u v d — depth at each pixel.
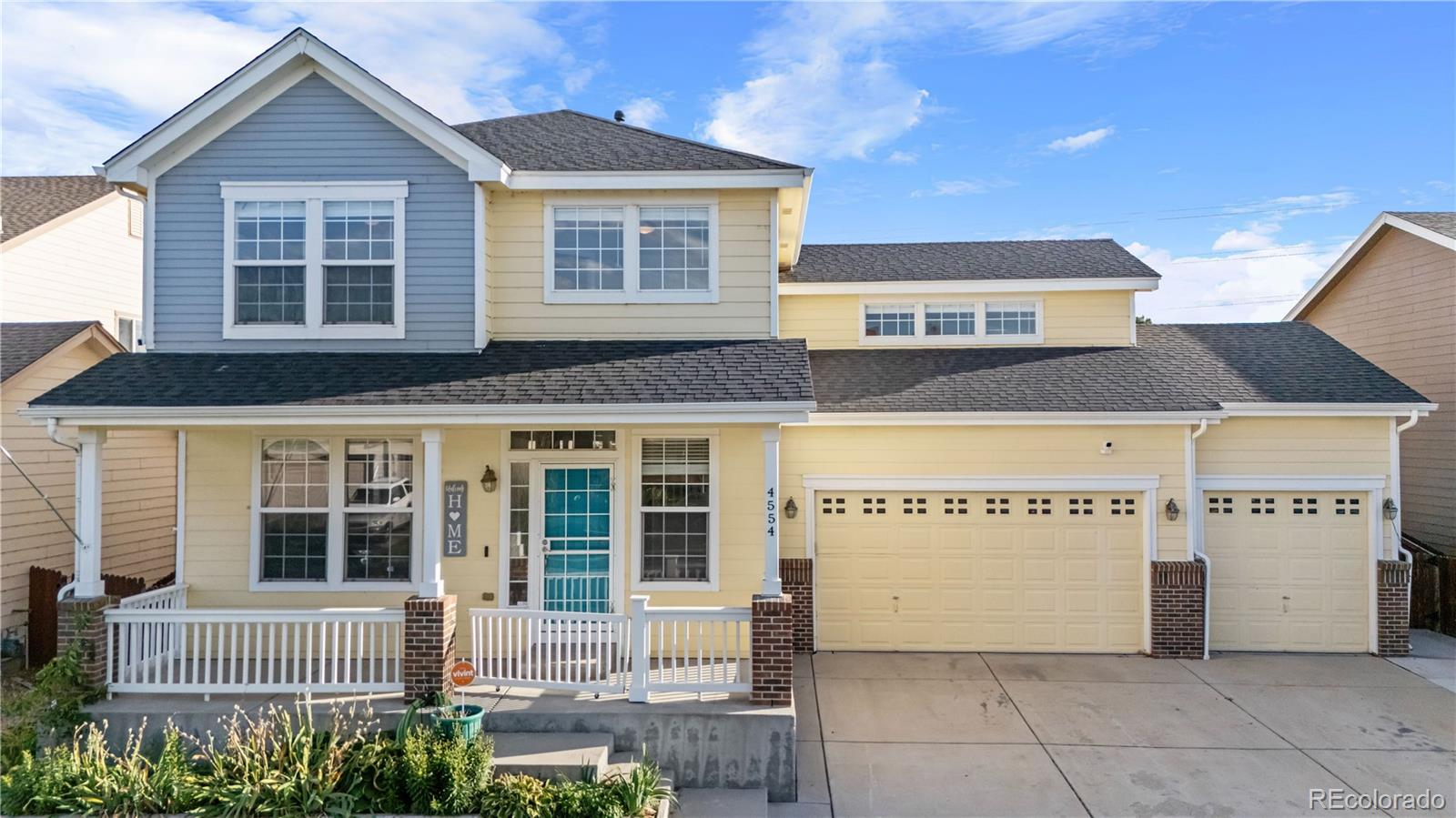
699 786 8.12
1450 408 14.53
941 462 12.24
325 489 10.42
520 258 10.88
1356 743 8.98
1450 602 13.10
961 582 12.29
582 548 10.52
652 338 10.89
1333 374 13.12
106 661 8.62
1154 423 11.92
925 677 11.11
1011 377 13.29
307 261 10.48
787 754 8.10
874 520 12.37
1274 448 12.41
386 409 8.78
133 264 17.75
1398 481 12.26
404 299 10.48
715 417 8.80
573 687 8.69
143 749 8.20
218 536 10.35
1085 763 8.52
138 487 14.42
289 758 7.46
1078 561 12.20
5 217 15.46
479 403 8.84
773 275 10.86
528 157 11.04
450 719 7.68
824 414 12.12
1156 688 10.66
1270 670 11.43
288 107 10.51
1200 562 11.94
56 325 13.52
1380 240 16.36
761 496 10.48
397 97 10.22
